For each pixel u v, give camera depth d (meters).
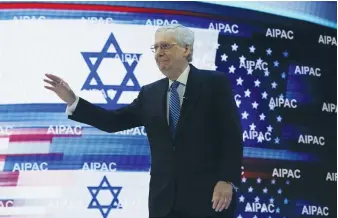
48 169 5.57
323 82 6.02
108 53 5.66
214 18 5.80
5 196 5.52
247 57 5.84
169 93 3.72
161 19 5.72
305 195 5.89
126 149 5.65
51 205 5.54
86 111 3.81
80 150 5.60
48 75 3.73
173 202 3.56
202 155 3.59
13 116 5.58
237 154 3.53
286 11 5.97
